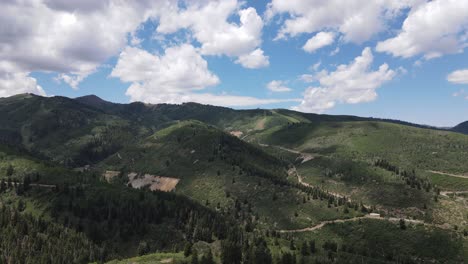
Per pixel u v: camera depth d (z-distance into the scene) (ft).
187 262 616.39
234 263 631.56
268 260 648.79
